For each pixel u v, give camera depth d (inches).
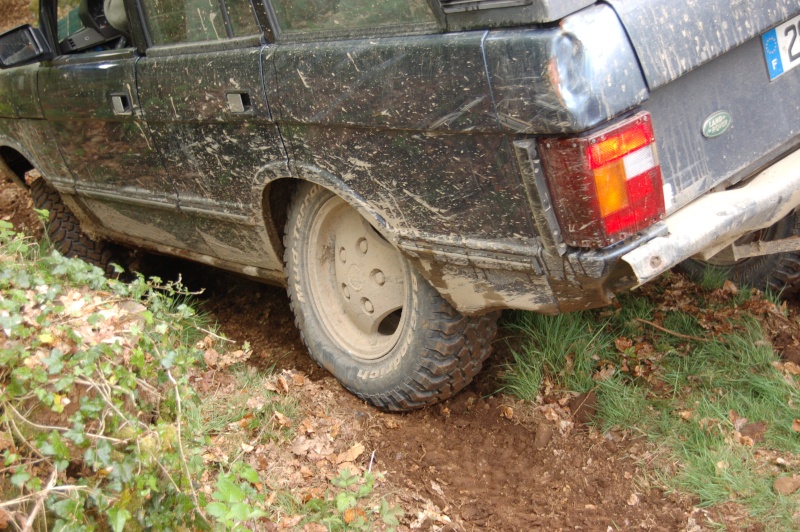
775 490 108.6
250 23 119.5
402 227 111.7
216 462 113.6
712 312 143.5
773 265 144.9
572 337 140.4
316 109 111.7
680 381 132.1
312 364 153.2
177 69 130.6
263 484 113.0
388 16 102.0
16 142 183.5
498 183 96.7
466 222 103.4
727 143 104.9
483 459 123.3
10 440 80.0
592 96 86.0
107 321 91.4
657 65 90.2
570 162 88.8
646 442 121.6
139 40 139.6
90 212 178.2
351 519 106.7
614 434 124.3
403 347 125.8
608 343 141.3
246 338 168.4
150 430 88.7
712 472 113.1
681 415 124.2
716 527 105.3
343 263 134.6
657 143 97.3
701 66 99.4
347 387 137.3
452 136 98.1
